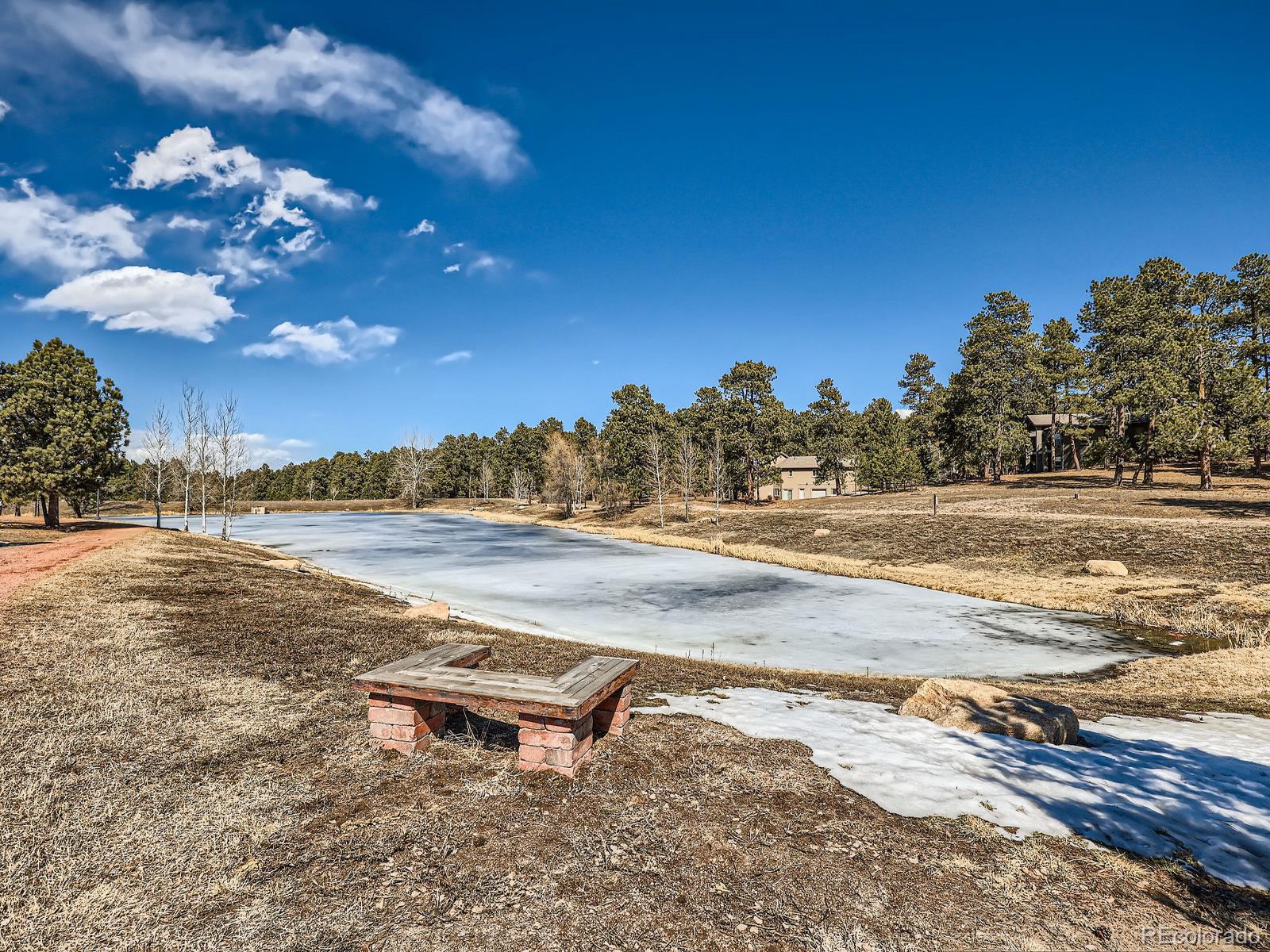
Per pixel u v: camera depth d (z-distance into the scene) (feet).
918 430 272.10
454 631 40.83
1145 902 12.09
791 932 10.87
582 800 15.51
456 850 13.19
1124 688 40.34
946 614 69.67
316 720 20.72
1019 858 13.57
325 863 12.66
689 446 206.39
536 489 346.95
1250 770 19.81
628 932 10.78
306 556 128.47
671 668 36.01
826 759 18.94
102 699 22.15
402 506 381.19
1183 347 141.28
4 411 106.22
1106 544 92.68
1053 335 223.10
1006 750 20.67
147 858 12.67
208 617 38.34
